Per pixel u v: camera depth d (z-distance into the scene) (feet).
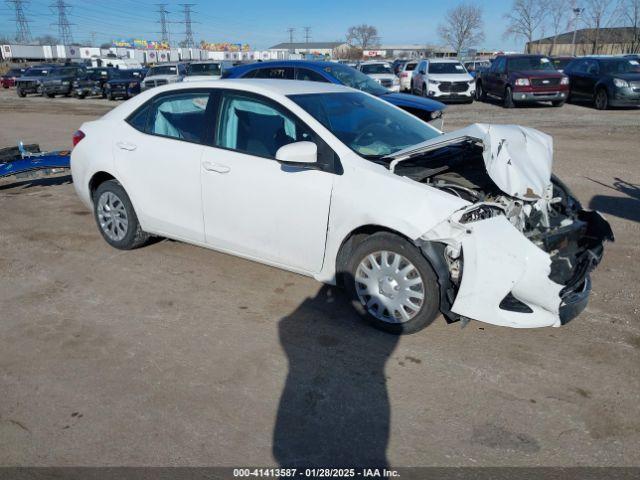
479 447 8.93
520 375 10.84
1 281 15.33
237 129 14.05
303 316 13.25
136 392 10.36
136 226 16.72
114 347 11.90
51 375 10.89
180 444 9.04
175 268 16.14
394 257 11.75
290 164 12.08
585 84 58.29
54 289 14.79
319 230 12.60
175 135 15.21
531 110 57.26
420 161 13.47
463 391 10.36
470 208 10.86
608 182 26.14
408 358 11.46
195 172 14.47
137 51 208.85
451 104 66.90
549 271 10.51
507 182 11.54
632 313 13.30
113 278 15.47
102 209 17.30
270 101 13.64
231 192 13.84
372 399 10.16
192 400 10.13
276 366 11.19
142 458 8.73
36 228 20.15
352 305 12.74
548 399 10.10
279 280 15.29
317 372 10.99
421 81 67.72
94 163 16.72
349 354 11.61
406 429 9.37
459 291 10.91
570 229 11.94
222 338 12.26
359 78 33.68
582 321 12.97
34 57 206.90
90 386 10.54
